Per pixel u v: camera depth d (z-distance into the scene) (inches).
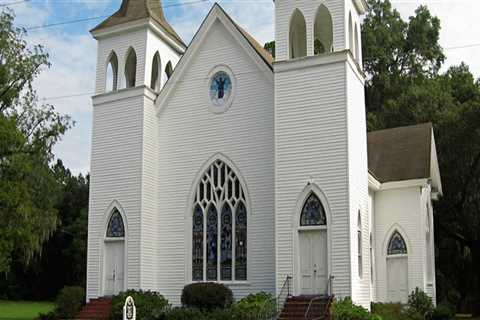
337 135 976.3
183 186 1158.3
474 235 1785.2
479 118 1686.8
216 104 1156.5
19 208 1136.2
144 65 1200.2
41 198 1270.9
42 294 2906.0
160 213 1167.6
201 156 1151.6
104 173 1184.8
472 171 1727.4
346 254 936.9
